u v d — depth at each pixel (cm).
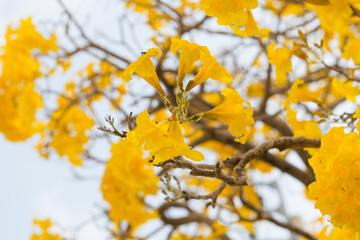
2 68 541
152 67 170
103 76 626
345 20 260
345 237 197
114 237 627
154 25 541
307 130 237
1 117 548
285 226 475
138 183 493
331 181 162
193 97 548
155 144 157
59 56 548
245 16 175
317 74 577
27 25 541
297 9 596
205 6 176
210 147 669
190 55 167
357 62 274
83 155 595
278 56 236
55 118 611
